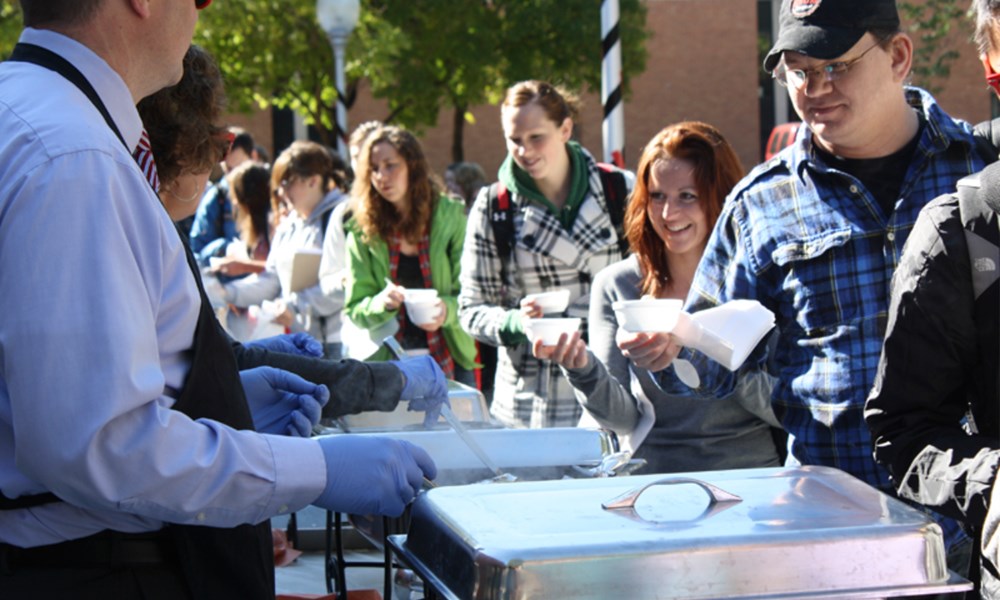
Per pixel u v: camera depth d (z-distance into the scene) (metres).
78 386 1.42
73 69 1.59
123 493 1.48
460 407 2.46
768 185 2.59
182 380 1.64
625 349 2.32
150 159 1.95
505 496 1.65
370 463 1.66
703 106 24.16
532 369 3.94
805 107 2.46
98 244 1.46
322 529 2.91
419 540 1.61
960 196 1.93
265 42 16.38
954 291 1.92
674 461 2.90
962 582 1.51
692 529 1.49
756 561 1.45
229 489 1.56
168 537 1.65
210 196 7.33
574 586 1.40
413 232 4.72
